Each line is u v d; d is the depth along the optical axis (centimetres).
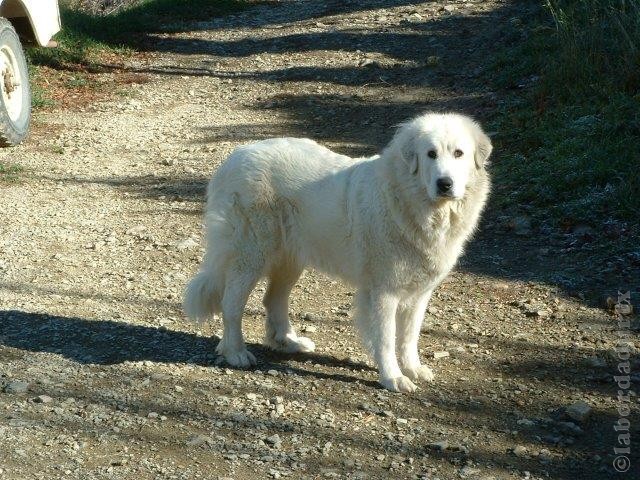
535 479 446
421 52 1073
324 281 598
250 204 502
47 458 451
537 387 499
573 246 617
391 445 462
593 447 463
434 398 491
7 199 706
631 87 759
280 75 1050
